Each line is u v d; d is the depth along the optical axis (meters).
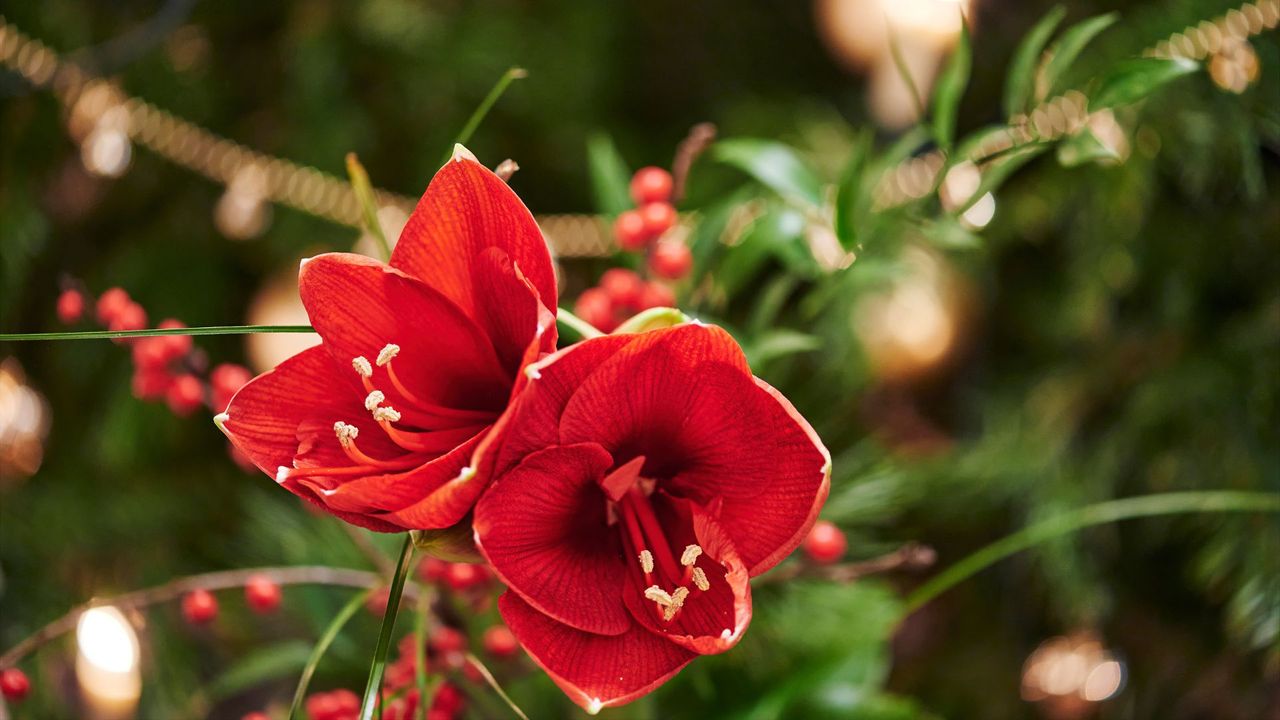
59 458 1.07
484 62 1.03
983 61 1.02
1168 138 0.95
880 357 0.99
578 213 1.08
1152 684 1.00
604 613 0.71
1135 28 0.95
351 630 0.86
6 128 1.01
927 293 0.99
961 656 1.03
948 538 1.04
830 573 0.80
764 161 0.83
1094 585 0.99
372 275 0.71
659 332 0.69
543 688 0.86
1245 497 0.83
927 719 0.84
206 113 1.04
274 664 0.86
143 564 1.04
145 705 0.98
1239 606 0.94
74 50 1.01
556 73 1.05
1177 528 0.98
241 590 0.99
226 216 1.01
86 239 1.07
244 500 1.03
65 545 1.03
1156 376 0.99
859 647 0.83
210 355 1.06
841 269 0.81
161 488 1.06
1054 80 0.79
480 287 0.71
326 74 1.03
